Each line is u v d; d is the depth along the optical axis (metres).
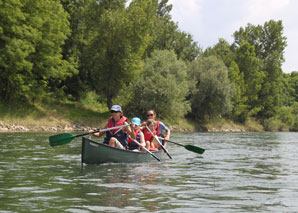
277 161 9.43
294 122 61.72
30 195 4.75
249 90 54.56
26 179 5.96
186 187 5.48
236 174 6.95
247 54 54.84
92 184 5.58
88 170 7.07
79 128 28.47
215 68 42.62
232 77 49.16
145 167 7.73
